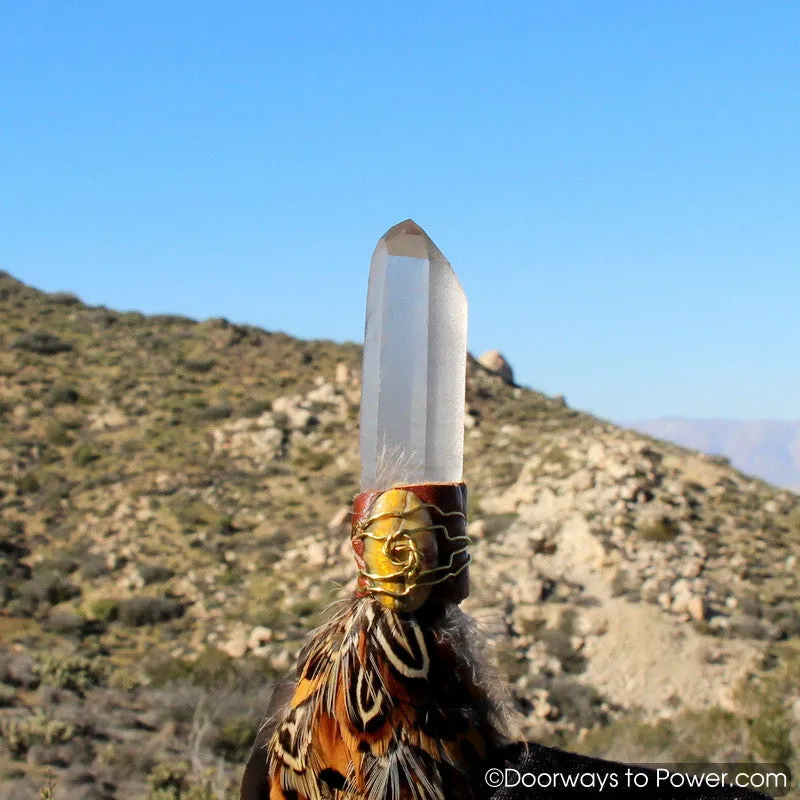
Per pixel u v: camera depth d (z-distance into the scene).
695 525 36.03
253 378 54.16
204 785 16.73
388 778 1.57
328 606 1.86
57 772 16.97
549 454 41.69
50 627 30.84
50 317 61.47
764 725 16.00
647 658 27.81
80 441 46.09
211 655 28.58
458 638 1.61
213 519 39.84
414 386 1.60
